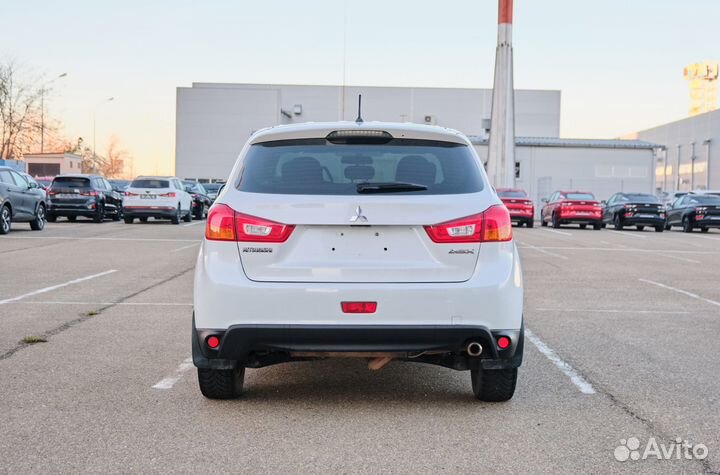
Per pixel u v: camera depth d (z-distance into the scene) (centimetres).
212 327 436
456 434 436
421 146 470
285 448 409
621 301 977
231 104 7056
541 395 523
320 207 435
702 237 2548
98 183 2784
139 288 1027
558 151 5472
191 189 3272
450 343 436
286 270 435
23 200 2077
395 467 381
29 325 756
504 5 4069
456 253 438
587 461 393
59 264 1311
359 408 489
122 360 612
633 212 2959
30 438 421
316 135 466
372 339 430
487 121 5750
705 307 934
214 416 466
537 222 4091
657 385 552
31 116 6222
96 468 376
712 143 7412
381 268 434
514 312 442
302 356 454
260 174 456
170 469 376
